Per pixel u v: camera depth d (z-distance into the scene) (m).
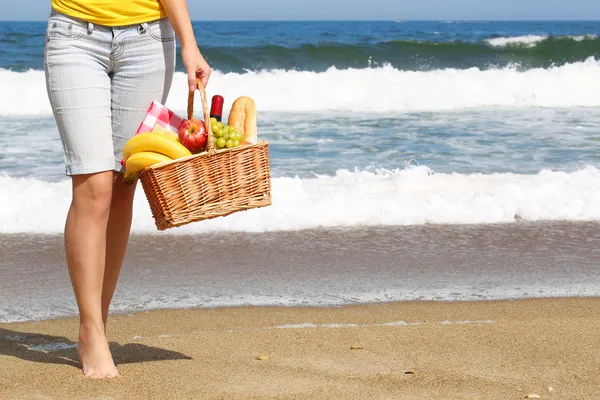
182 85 13.49
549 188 6.48
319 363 2.97
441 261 4.85
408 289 4.29
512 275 4.59
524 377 2.84
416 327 3.53
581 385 2.76
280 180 6.45
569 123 11.43
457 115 12.41
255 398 2.53
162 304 3.95
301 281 4.39
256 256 4.87
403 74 14.83
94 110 2.57
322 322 3.68
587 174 6.95
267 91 13.84
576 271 4.70
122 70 2.65
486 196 6.25
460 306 3.99
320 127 10.65
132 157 2.45
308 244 5.16
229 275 4.48
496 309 3.94
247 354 3.09
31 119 10.99
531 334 3.42
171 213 2.42
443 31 54.91
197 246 5.05
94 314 2.73
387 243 5.23
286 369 2.88
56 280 4.34
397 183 6.61
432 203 6.12
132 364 2.90
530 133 10.26
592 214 6.06
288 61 18.44
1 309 3.82
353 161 8.03
